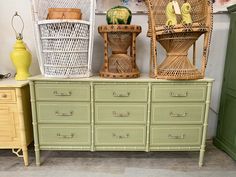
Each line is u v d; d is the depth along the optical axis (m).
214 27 1.81
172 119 1.50
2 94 1.43
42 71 1.51
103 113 1.49
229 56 1.74
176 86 1.45
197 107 1.49
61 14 1.43
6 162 1.60
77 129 1.51
